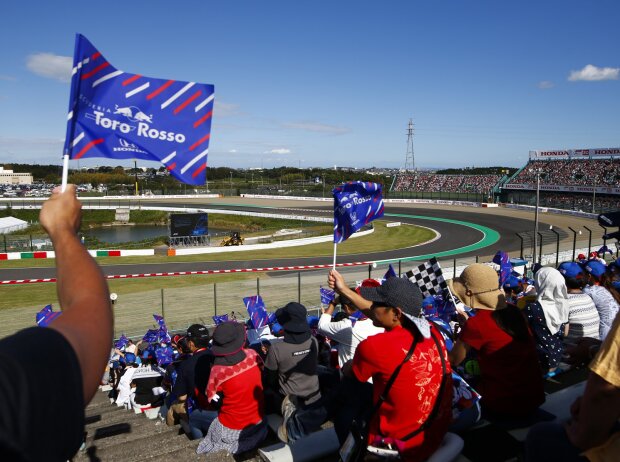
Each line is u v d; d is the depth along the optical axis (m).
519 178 72.19
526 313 5.34
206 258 36.38
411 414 2.92
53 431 0.85
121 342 11.94
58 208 1.48
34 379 0.84
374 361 2.92
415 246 40.47
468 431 3.70
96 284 1.32
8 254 35.00
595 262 6.70
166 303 21.84
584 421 2.01
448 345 5.77
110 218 75.44
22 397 0.79
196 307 21.00
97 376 1.08
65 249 1.40
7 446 0.73
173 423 5.83
